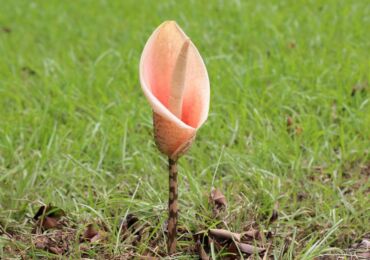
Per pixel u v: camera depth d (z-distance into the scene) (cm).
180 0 969
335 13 852
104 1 1034
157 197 480
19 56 819
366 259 430
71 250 433
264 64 700
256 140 573
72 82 696
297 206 490
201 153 552
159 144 378
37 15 1012
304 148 562
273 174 505
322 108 623
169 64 379
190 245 434
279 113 621
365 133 575
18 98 671
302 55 739
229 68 698
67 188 520
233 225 451
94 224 448
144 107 633
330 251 436
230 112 603
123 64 746
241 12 880
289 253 416
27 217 482
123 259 424
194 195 477
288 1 931
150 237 430
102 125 597
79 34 910
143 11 969
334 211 455
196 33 826
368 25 809
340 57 711
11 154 557
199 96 383
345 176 534
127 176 527
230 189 498
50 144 554
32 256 430
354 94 645
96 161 554
